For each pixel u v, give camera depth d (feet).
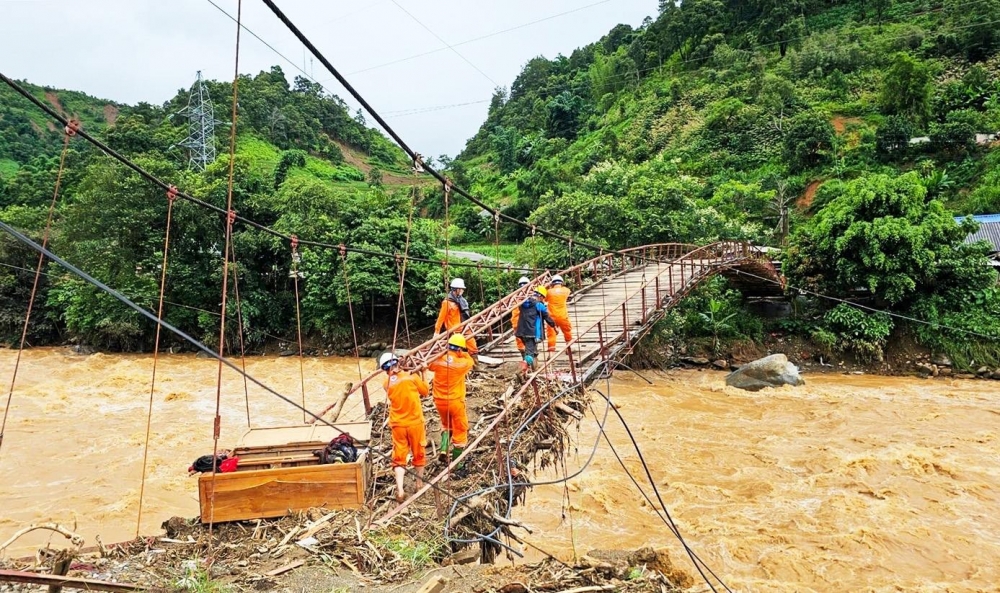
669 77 243.40
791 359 88.58
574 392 33.73
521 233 167.53
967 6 193.26
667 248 86.07
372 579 17.20
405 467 22.67
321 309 101.86
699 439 55.88
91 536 36.22
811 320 91.86
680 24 252.83
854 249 85.87
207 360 98.02
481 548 22.36
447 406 25.50
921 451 50.52
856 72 191.21
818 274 91.61
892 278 82.12
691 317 90.22
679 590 17.89
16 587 16.07
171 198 20.33
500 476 24.57
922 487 44.55
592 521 39.40
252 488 20.18
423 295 100.32
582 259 87.35
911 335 84.64
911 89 159.63
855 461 48.73
